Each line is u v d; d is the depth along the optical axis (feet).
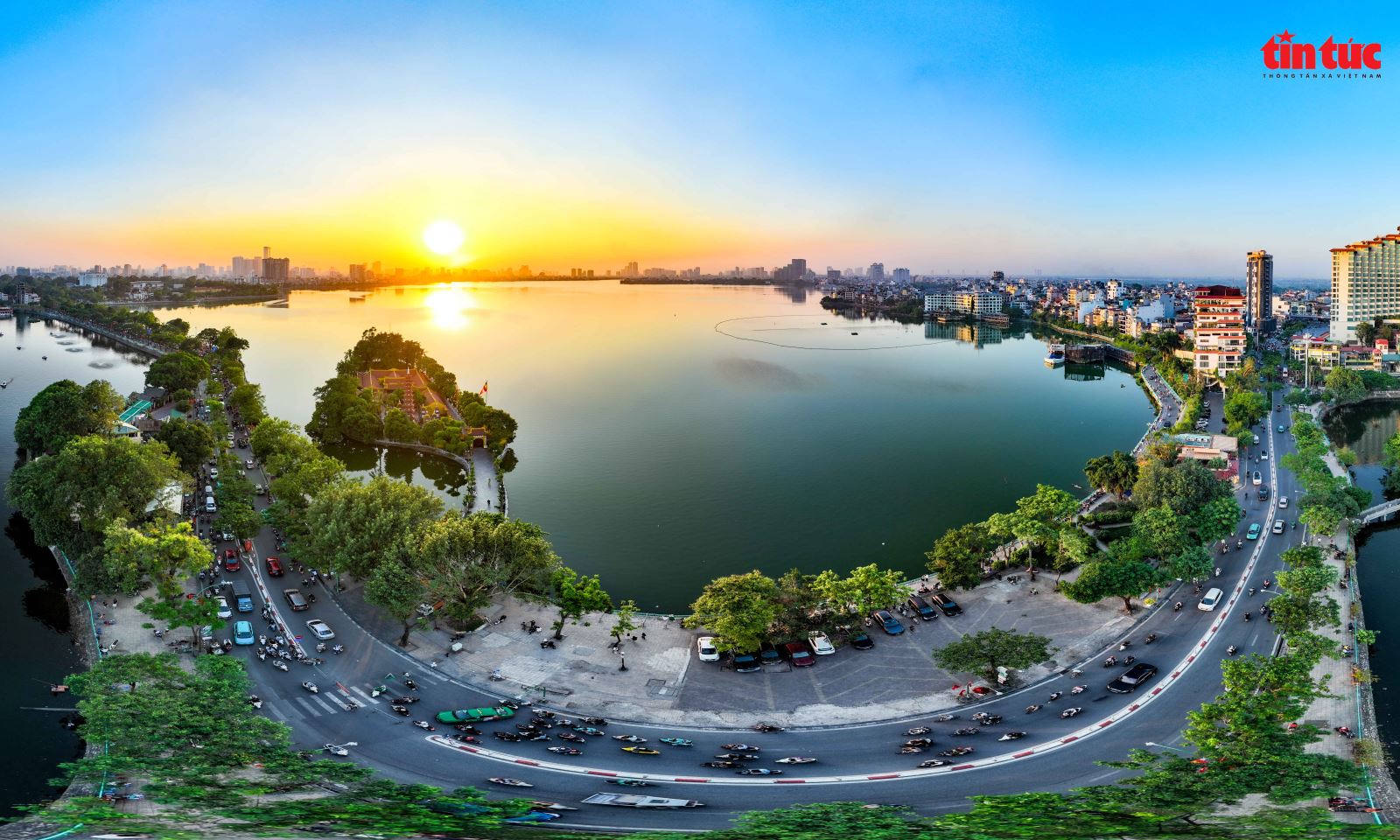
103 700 443.32
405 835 331.36
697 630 654.12
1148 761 428.56
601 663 603.26
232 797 376.89
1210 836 332.39
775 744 501.56
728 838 344.69
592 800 431.43
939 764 474.49
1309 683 476.54
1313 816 358.23
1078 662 596.29
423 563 642.63
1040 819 360.89
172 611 596.29
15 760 510.17
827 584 648.38
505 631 650.02
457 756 482.28
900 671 591.37
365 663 595.88
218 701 454.81
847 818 373.81
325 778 412.36
